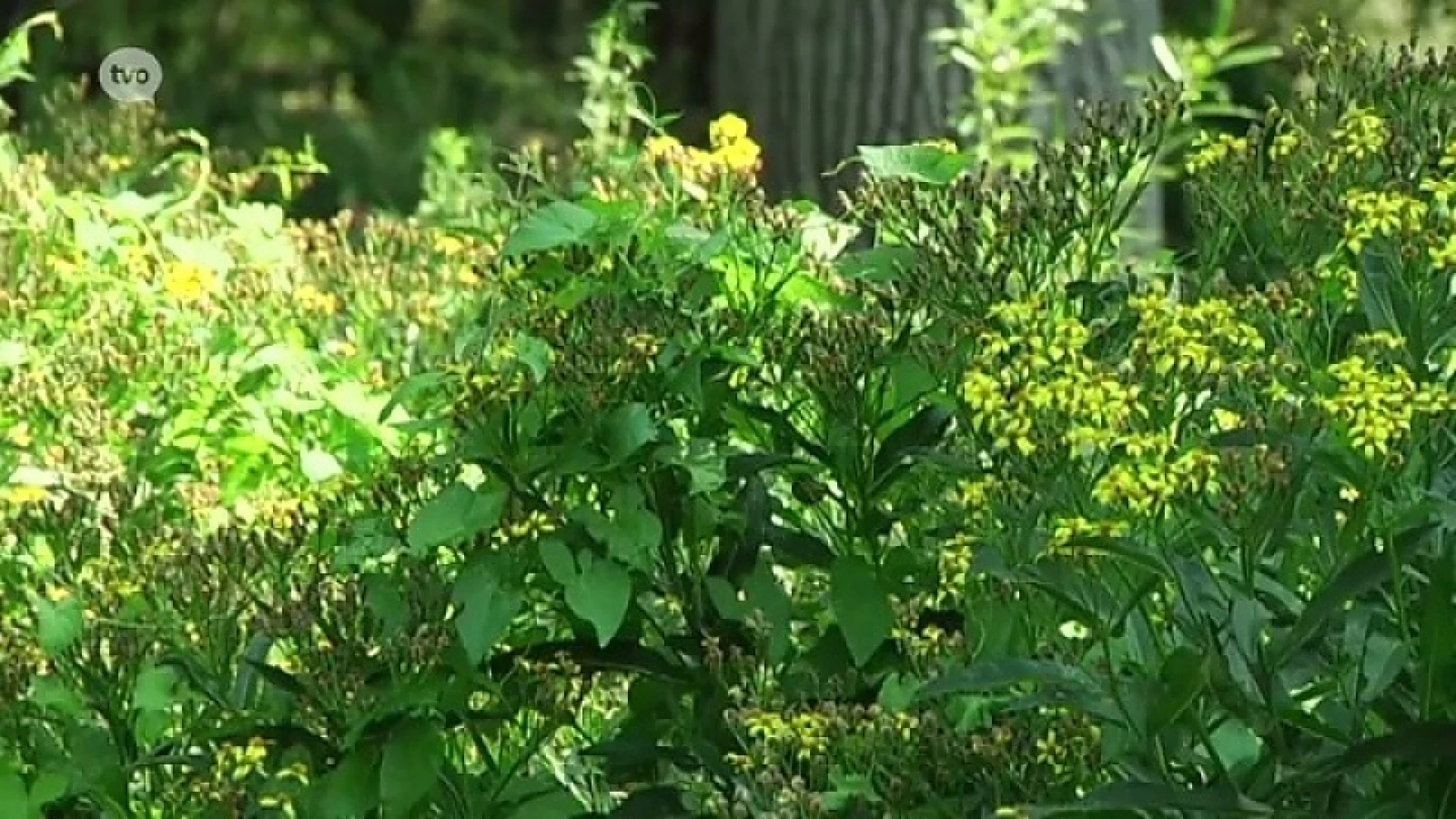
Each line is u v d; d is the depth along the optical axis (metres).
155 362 8.92
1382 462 6.00
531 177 8.98
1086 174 7.27
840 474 7.18
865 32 15.92
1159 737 6.14
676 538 7.33
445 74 25.44
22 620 7.86
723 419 7.41
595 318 7.23
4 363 8.98
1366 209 6.34
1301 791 6.00
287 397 8.71
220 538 7.33
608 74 11.08
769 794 6.48
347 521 7.70
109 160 11.04
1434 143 6.83
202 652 7.27
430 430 7.60
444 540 7.00
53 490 8.20
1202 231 7.34
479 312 9.00
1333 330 6.77
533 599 7.40
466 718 7.10
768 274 7.44
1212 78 18.88
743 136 7.84
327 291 10.15
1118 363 6.76
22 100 17.52
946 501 7.11
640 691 7.37
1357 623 6.21
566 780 7.46
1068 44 15.60
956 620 7.14
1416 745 5.79
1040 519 6.57
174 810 7.16
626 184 8.25
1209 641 5.96
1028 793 6.27
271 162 17.69
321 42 25.84
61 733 7.34
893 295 7.24
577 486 7.28
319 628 7.11
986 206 7.30
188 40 25.41
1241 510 5.94
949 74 15.84
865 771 6.45
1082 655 6.53
